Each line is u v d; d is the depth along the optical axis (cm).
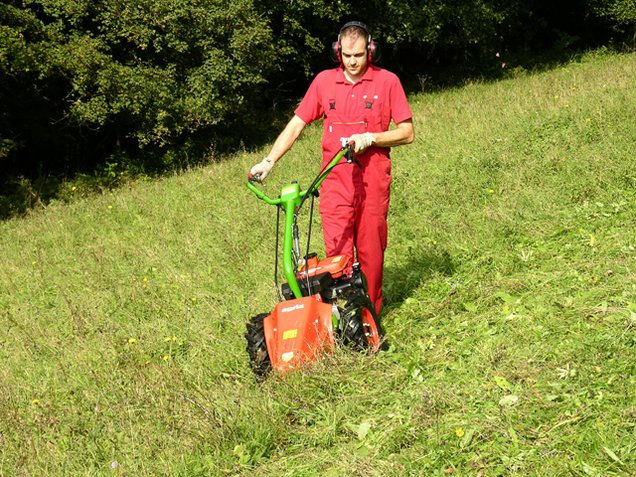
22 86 1748
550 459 341
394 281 635
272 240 834
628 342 434
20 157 1866
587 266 574
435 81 2569
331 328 446
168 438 424
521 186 841
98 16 1661
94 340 625
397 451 377
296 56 2173
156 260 827
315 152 1338
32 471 421
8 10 1552
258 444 401
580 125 1045
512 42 2895
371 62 507
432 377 448
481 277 604
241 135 1950
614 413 366
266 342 444
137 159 1798
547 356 441
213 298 678
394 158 1118
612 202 731
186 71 1722
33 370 585
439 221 777
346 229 518
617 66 1975
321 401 431
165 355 557
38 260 921
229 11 1712
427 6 2398
